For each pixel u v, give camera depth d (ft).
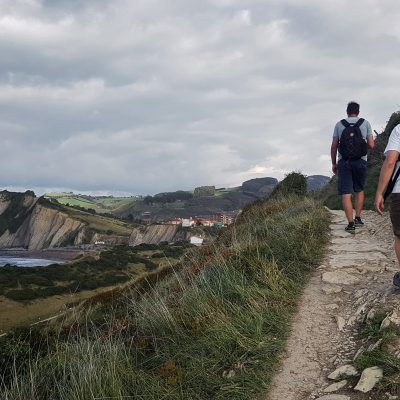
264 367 13.39
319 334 15.19
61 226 645.92
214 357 14.24
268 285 18.95
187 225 564.30
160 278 39.22
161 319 17.40
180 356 14.74
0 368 16.44
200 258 34.01
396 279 16.29
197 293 18.65
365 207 41.29
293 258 22.40
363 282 19.36
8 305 100.99
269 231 29.04
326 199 52.19
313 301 17.87
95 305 36.60
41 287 116.98
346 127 28.04
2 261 505.25
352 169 28.58
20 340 18.69
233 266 21.77
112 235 618.85
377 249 24.36
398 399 10.88
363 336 14.21
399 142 13.47
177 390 12.82
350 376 12.30
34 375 14.55
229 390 12.50
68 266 141.49
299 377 12.96
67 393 12.92
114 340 17.13
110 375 13.08
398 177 13.83
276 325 15.75
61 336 23.15
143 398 12.55
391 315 14.47
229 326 15.35
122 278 129.70
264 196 64.13
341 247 25.48
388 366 12.08
